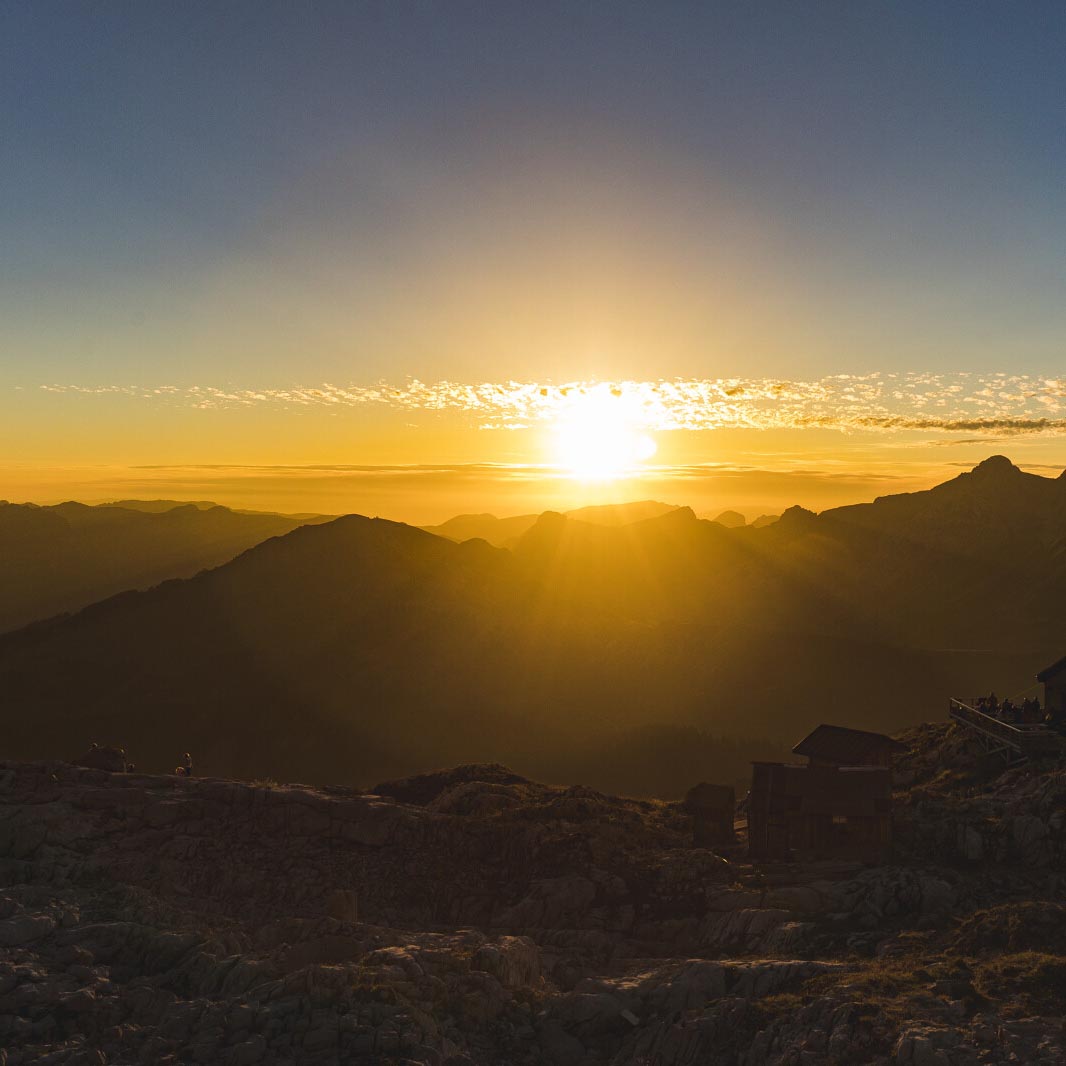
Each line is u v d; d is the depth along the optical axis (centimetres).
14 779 4556
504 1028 2566
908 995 2416
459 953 2902
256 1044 2266
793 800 3994
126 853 4025
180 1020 2402
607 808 4547
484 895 3897
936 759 5016
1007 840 3734
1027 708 4897
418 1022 2400
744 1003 2536
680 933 3519
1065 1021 2188
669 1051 2450
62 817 4178
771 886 3662
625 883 3806
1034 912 2839
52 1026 2381
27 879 3609
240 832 4244
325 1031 2297
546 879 3872
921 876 3453
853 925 3244
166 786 4641
